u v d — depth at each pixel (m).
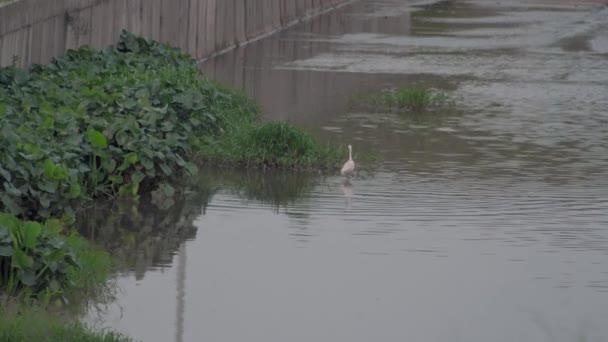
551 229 34.50
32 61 45.50
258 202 37.34
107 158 36.72
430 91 59.03
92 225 34.31
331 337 25.70
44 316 25.50
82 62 47.25
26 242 27.03
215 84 50.78
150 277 29.56
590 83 62.75
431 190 39.00
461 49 76.06
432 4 106.94
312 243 32.78
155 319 26.48
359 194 38.44
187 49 64.12
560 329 26.52
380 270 30.47
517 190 39.09
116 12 53.66
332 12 97.44
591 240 33.47
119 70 46.94
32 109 38.62
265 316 26.95
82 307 27.06
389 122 50.69
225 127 45.28
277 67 65.88
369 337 25.78
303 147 42.66
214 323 26.38
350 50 74.31
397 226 34.56
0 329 23.88
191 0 64.00
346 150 44.72
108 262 30.05
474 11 101.38
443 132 48.72
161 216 35.50
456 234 33.84
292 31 83.44
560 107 55.22
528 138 47.72
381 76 63.84
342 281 29.53
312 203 37.22
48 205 32.69
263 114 51.38
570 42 80.69
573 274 30.50
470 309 27.77
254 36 77.88
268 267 30.55
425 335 26.00
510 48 76.88
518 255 31.98
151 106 40.56
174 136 39.31
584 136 48.34
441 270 30.56
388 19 93.19
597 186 39.81
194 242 32.78
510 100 56.97
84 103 39.47
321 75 63.56
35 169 32.84
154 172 37.41
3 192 31.89
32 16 45.09
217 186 39.38
